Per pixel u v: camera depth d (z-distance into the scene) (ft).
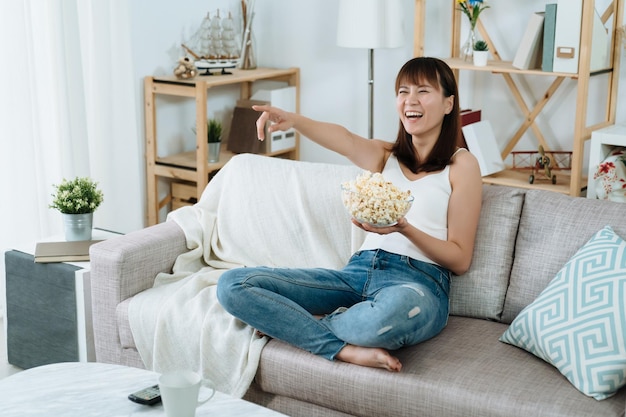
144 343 8.19
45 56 11.57
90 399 6.05
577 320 6.79
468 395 6.57
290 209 9.16
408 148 8.38
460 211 7.92
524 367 6.95
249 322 7.47
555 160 12.64
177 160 13.34
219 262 9.22
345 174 9.16
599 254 7.11
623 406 6.38
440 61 8.23
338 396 7.09
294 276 7.80
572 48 10.98
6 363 9.98
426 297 7.30
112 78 12.59
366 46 12.87
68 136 11.80
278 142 14.35
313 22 14.51
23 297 9.47
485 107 13.25
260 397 7.70
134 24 12.80
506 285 8.02
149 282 8.73
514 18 12.72
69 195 9.73
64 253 9.32
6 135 11.26
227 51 13.74
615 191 10.71
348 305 7.97
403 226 7.35
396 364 6.88
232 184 9.54
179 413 5.48
